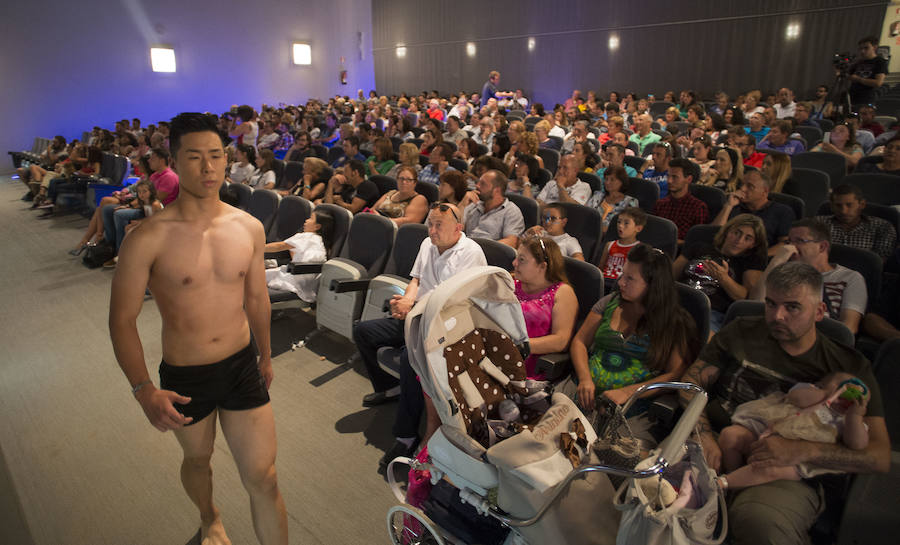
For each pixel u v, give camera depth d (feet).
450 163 17.92
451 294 5.25
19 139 42.34
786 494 4.95
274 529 5.74
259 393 5.50
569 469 4.71
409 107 43.16
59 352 11.34
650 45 38.01
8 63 41.09
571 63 42.37
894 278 8.55
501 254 9.48
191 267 4.83
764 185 11.02
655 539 4.07
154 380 10.17
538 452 4.69
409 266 10.46
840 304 7.84
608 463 4.82
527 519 4.61
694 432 4.94
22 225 22.90
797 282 5.23
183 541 6.40
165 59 48.52
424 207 13.50
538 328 7.55
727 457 5.47
